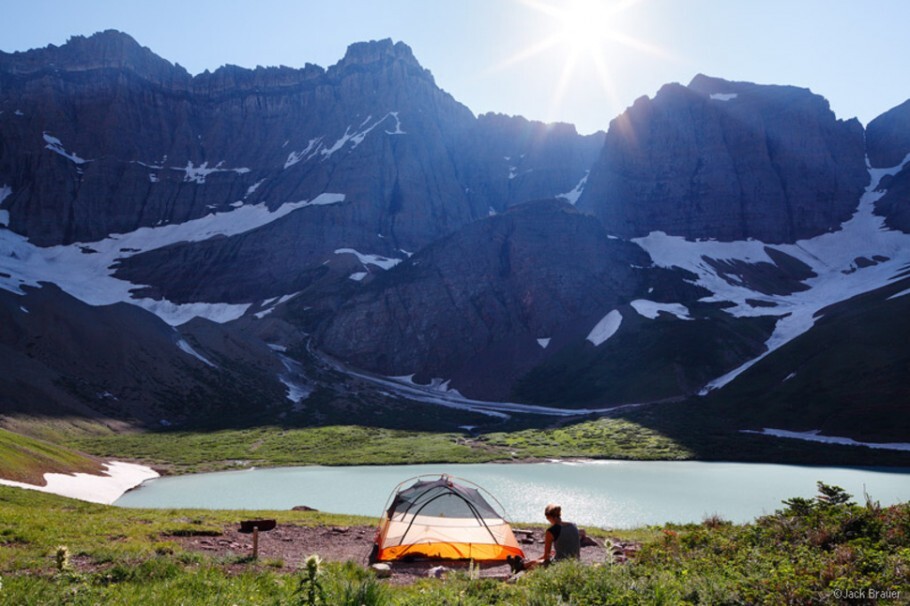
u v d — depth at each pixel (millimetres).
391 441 139125
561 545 15883
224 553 20922
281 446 131375
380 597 11367
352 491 79688
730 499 71438
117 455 115438
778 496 73500
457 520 21609
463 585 13656
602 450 126375
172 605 11820
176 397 168500
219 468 107500
